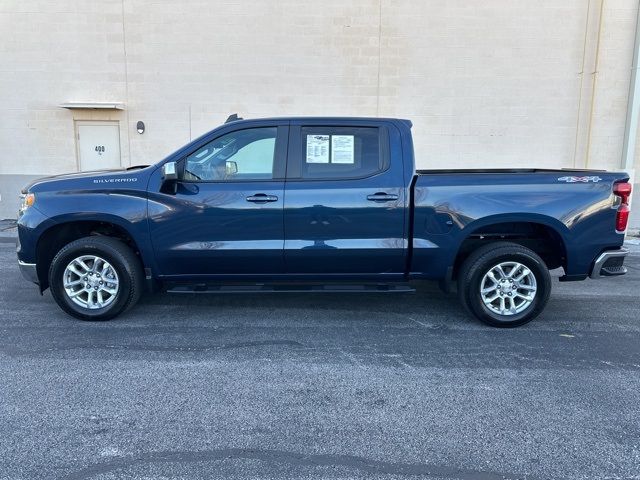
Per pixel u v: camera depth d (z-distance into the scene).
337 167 4.62
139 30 10.63
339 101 10.84
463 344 4.38
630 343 4.43
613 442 2.90
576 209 4.56
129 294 4.72
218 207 4.52
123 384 3.57
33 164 11.08
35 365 3.86
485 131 10.88
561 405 3.32
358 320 4.98
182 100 10.87
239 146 4.63
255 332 4.61
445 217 4.56
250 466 2.66
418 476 2.59
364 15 10.55
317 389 3.53
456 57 10.66
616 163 10.88
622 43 10.48
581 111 10.75
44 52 10.70
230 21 10.60
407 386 3.58
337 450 2.81
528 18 10.49
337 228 4.56
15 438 2.89
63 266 4.66
